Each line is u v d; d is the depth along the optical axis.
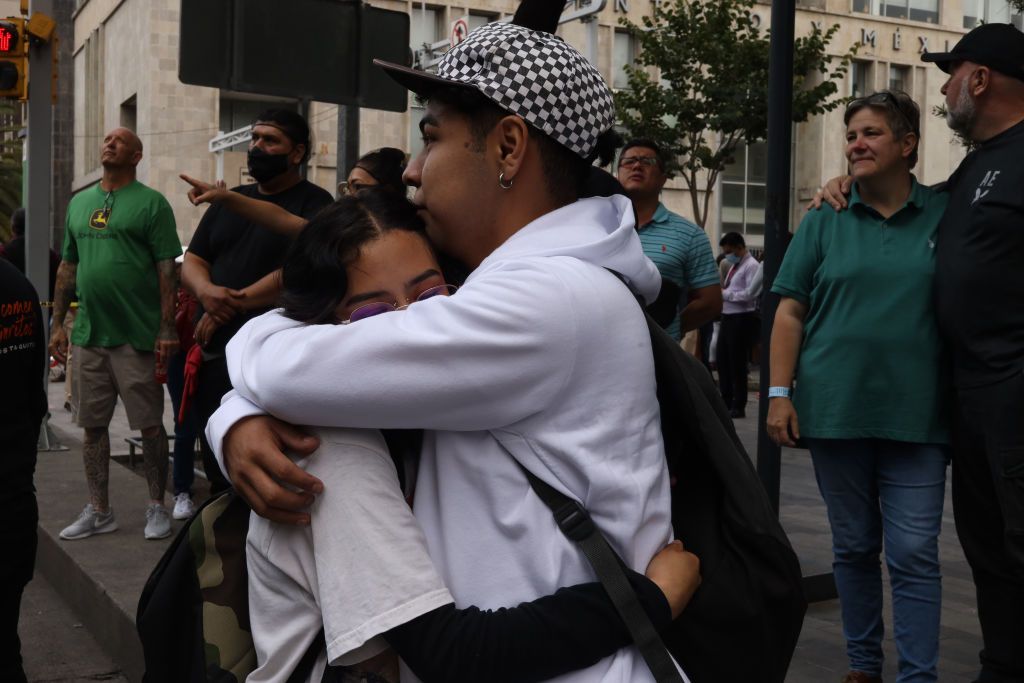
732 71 18.16
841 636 4.17
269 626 1.37
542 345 1.30
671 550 1.37
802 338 3.49
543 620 1.28
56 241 32.62
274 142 4.32
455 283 1.53
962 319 2.97
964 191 3.05
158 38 30.14
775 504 4.43
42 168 8.92
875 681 3.46
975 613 4.59
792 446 3.47
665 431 1.47
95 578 4.46
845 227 3.33
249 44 5.09
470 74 1.42
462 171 1.45
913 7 33.16
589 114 1.44
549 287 1.32
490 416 1.32
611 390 1.34
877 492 3.43
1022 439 2.84
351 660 1.31
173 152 30.25
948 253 3.04
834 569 3.49
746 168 31.70
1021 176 2.88
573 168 1.48
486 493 1.34
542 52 1.41
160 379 5.17
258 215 4.07
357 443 1.35
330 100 5.32
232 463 1.35
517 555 1.33
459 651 1.27
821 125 32.06
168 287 5.18
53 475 6.92
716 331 16.11
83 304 5.16
